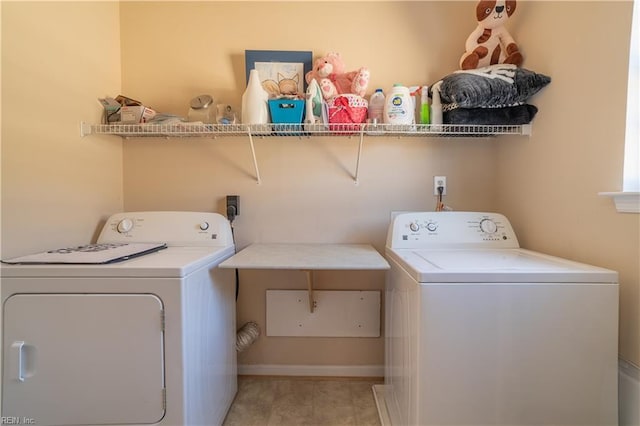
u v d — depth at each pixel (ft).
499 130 4.76
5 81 3.39
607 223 3.32
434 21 5.46
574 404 2.92
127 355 3.08
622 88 3.18
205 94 5.46
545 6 4.25
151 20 5.44
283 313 5.60
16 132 3.52
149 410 3.10
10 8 3.43
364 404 4.93
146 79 5.46
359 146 5.21
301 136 5.54
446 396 2.97
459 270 3.05
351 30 5.44
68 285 3.06
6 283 3.02
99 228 4.91
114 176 5.29
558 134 4.05
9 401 3.02
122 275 3.08
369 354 5.64
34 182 3.75
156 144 5.54
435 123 4.74
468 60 4.89
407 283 3.45
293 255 4.34
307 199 5.59
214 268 4.07
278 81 5.37
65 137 4.21
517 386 2.94
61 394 3.04
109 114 4.86
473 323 2.96
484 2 4.60
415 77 5.48
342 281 5.62
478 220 4.76
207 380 3.80
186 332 3.18
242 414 4.68
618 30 3.21
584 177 3.64
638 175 3.10
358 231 5.59
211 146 5.55
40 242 3.83
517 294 2.94
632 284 3.04
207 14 5.44
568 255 3.89
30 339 3.03
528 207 4.68
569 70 3.85
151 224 4.82
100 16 4.90
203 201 5.57
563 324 2.94
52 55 3.98
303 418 4.60
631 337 3.03
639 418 2.91
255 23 5.43
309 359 5.65
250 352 5.69
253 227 5.58
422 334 2.97
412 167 5.55
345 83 5.16
